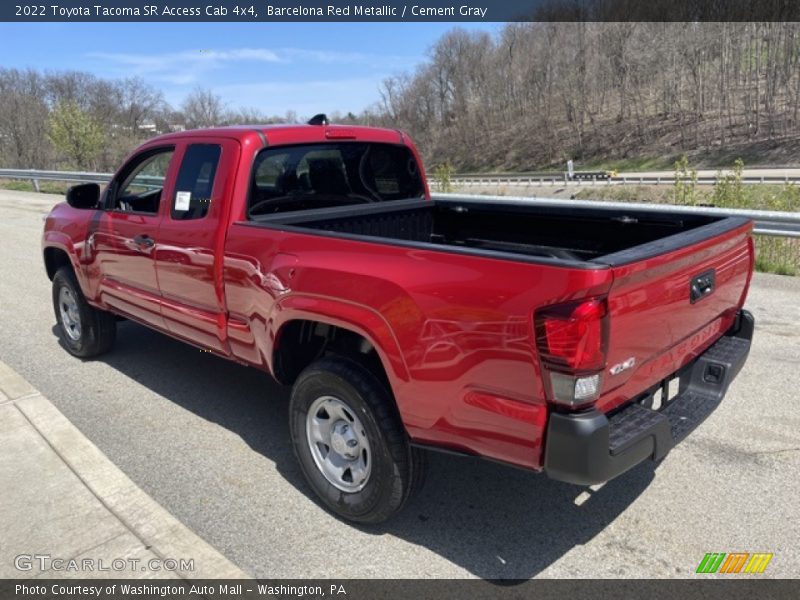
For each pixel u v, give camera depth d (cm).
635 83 7831
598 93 8294
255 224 368
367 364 321
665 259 274
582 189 5116
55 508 341
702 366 347
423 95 9744
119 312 508
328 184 454
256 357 383
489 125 8994
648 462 389
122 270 478
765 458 390
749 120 6438
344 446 330
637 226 412
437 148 9419
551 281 246
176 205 420
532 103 8812
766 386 487
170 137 439
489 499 360
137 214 455
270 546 322
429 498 361
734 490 359
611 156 7156
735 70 7125
